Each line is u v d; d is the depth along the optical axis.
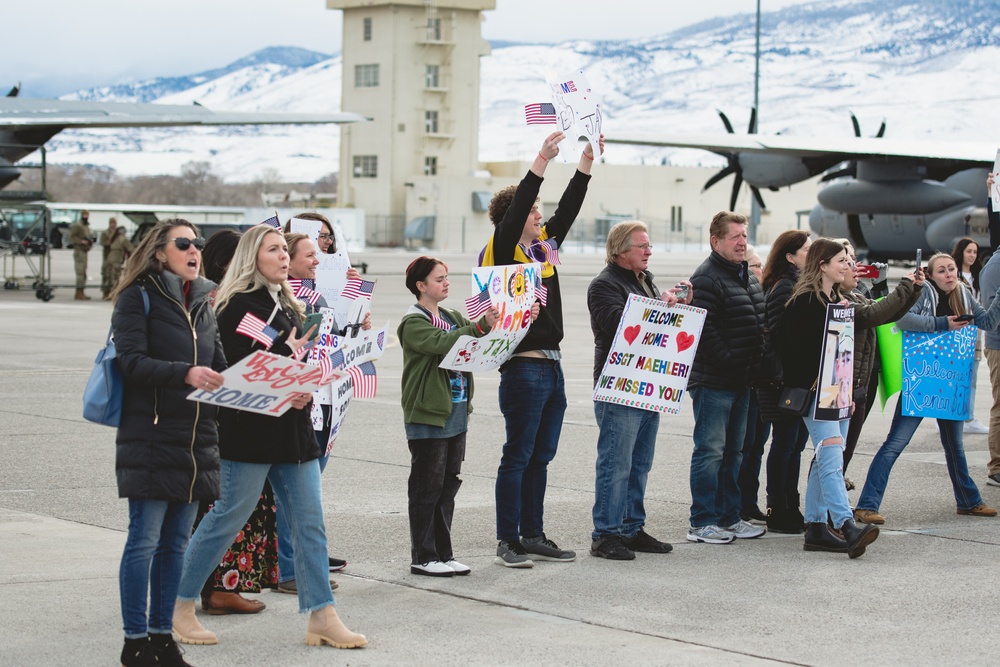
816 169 36.78
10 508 9.05
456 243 92.00
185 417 5.64
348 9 97.94
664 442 12.48
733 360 8.38
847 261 8.30
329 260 7.48
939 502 9.93
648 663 5.79
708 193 101.75
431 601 6.87
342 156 99.69
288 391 5.82
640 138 34.66
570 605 6.82
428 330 7.19
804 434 9.09
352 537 8.38
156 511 5.64
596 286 8.13
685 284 8.03
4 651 5.83
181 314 5.72
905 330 9.19
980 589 7.24
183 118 33.00
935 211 36.34
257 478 6.08
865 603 6.91
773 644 6.12
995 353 10.61
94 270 49.75
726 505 8.72
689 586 7.27
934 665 5.82
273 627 6.41
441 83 97.69
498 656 5.88
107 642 5.99
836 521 8.11
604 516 7.99
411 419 7.31
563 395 7.93
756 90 45.50
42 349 20.66
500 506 7.73
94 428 12.74
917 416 9.16
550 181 94.69
